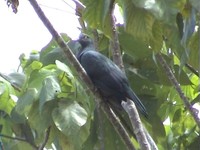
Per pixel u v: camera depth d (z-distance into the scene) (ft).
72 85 34.76
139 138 29.58
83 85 38.04
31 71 35.86
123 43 38.32
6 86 38.45
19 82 39.34
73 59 31.76
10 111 38.86
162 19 25.13
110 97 35.78
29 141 39.47
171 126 43.24
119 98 35.60
